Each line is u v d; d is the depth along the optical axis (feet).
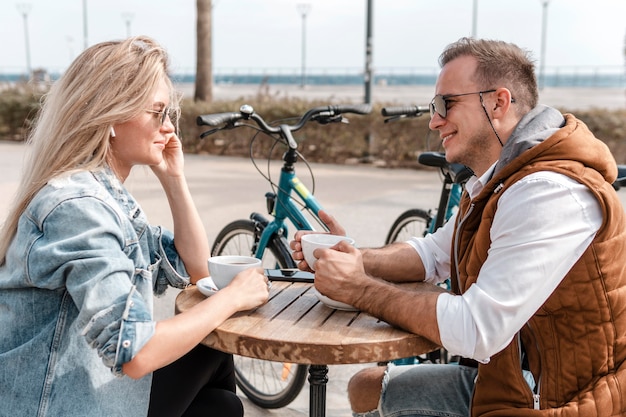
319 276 6.19
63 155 5.56
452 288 6.97
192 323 5.45
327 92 144.25
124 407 5.65
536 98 6.38
